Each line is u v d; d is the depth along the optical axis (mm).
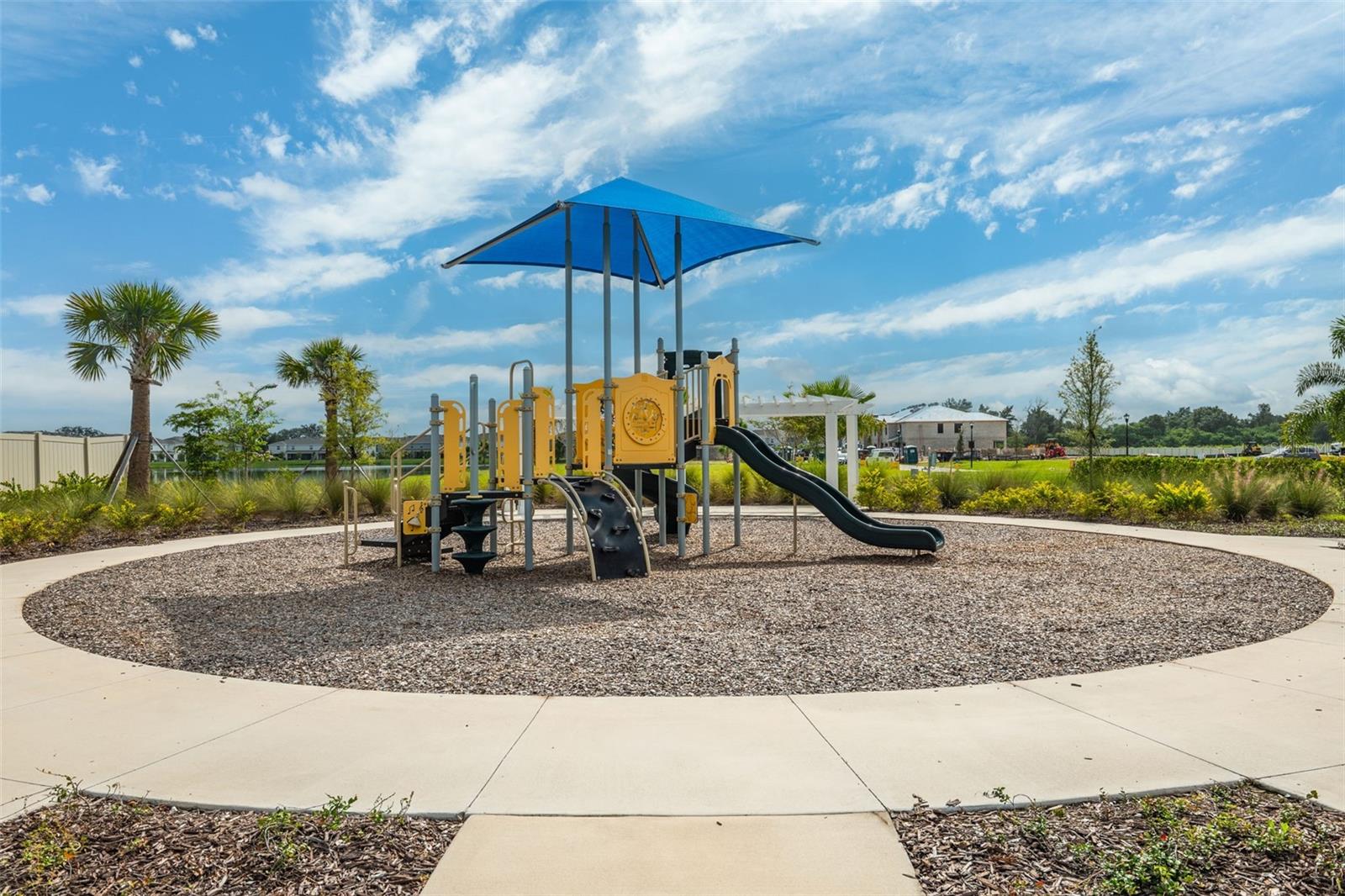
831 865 2654
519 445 10922
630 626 6574
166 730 4047
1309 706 4258
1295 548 10773
